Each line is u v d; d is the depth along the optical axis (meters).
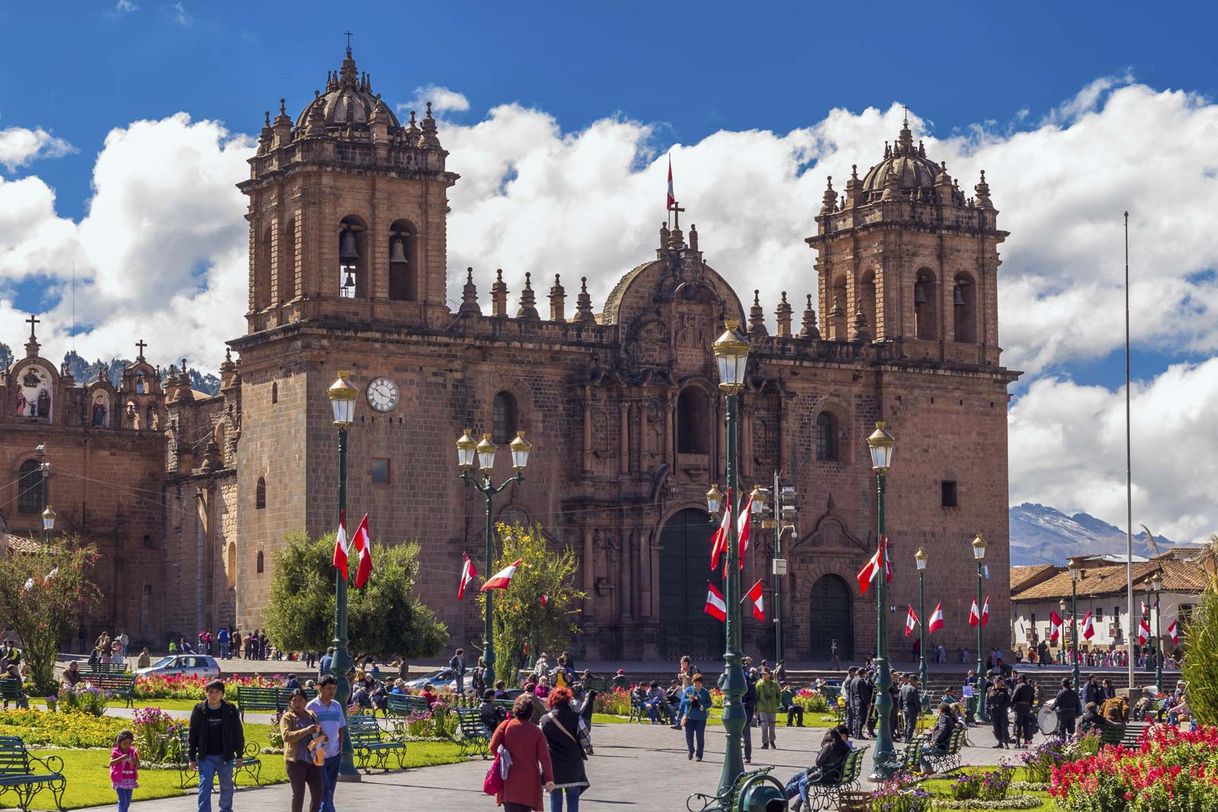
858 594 126.69
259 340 112.75
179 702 80.69
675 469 120.75
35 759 47.75
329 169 111.62
